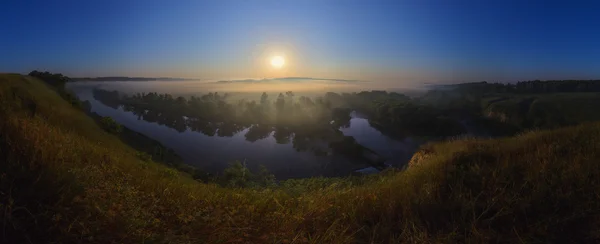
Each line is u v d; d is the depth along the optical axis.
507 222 3.18
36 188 3.18
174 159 33.06
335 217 3.62
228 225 3.76
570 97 159.50
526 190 3.77
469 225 3.11
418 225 3.15
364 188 5.24
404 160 107.31
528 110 143.75
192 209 4.23
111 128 18.17
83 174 4.09
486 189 3.94
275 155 111.81
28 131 4.61
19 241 2.60
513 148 6.38
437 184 4.23
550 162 4.66
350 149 117.00
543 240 2.83
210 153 106.56
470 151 6.11
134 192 4.33
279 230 3.55
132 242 2.95
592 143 5.49
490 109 162.38
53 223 2.84
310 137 153.25
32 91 13.34
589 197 3.31
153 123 169.62
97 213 3.27
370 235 3.12
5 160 3.60
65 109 13.79
